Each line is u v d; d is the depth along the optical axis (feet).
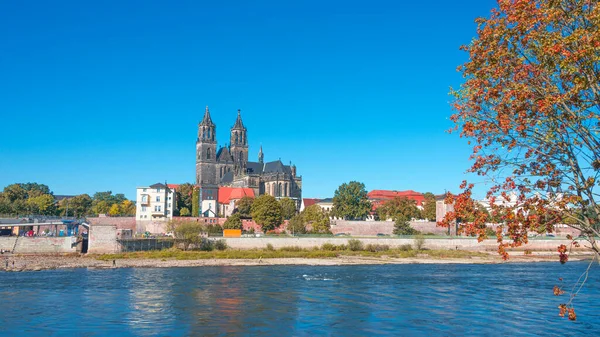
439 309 189.37
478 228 79.77
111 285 249.14
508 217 78.74
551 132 77.30
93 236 422.00
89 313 177.78
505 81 81.92
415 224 631.15
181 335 147.95
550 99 72.33
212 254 417.28
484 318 173.47
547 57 75.15
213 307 190.39
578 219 76.18
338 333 151.94
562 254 76.28
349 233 636.89
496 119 81.41
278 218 614.34
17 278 278.05
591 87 74.95
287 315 176.86
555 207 77.30
